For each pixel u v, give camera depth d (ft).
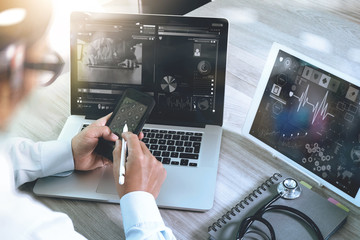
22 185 3.48
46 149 3.44
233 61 4.69
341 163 3.21
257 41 4.93
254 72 4.55
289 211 3.13
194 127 3.92
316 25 5.11
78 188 3.39
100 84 3.99
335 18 5.20
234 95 4.31
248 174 3.52
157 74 3.92
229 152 3.72
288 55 3.40
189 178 3.44
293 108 3.42
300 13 5.29
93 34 3.90
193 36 3.85
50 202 3.35
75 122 3.98
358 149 3.12
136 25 3.88
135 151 3.06
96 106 4.04
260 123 3.61
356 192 3.14
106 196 3.33
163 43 3.87
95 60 3.94
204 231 3.13
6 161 1.57
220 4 5.49
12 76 1.24
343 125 3.18
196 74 3.90
